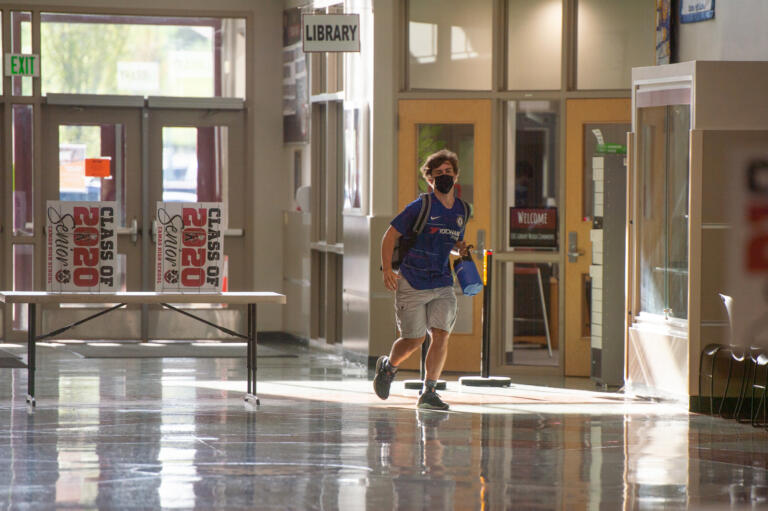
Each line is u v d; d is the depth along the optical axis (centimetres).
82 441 2022
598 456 1944
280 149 3894
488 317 2830
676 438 2116
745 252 2405
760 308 2406
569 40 3072
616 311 2844
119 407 2412
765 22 2491
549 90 3081
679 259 2489
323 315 3644
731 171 2400
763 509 1593
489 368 2891
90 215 2327
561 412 2400
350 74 3322
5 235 3722
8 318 3697
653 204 2573
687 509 1591
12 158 3716
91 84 3756
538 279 3109
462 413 2372
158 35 3794
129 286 3788
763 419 2322
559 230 3081
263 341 3897
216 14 3812
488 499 1627
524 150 3117
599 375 2873
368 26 3169
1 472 1766
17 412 2336
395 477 1758
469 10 3112
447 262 2384
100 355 3359
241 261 3891
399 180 3141
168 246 2345
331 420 2262
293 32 3762
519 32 3105
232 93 3856
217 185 3856
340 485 1698
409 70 3153
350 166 3319
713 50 2702
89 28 3744
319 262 3647
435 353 2416
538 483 1733
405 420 2270
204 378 2906
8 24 3688
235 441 2031
